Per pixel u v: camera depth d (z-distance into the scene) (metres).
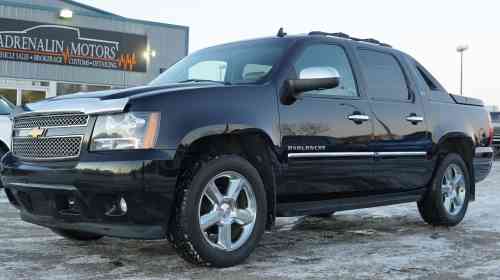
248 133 4.33
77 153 3.93
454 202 6.32
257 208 4.33
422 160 5.78
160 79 5.37
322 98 4.85
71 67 22.69
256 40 5.28
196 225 3.99
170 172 3.85
